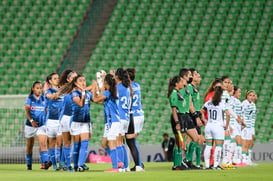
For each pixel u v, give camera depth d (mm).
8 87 98688
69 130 45812
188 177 35000
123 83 43062
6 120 83562
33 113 50719
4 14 109688
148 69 97438
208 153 48875
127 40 102500
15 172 45062
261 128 88312
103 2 110562
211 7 105500
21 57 102500
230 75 95438
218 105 48094
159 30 103125
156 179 33094
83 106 44156
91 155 74875
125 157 44469
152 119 90188
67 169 46750
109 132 42688
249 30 101625
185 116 47625
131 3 108312
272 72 95250
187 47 99875
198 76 50500
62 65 100000
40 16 108750
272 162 73438
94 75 97438
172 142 76188
